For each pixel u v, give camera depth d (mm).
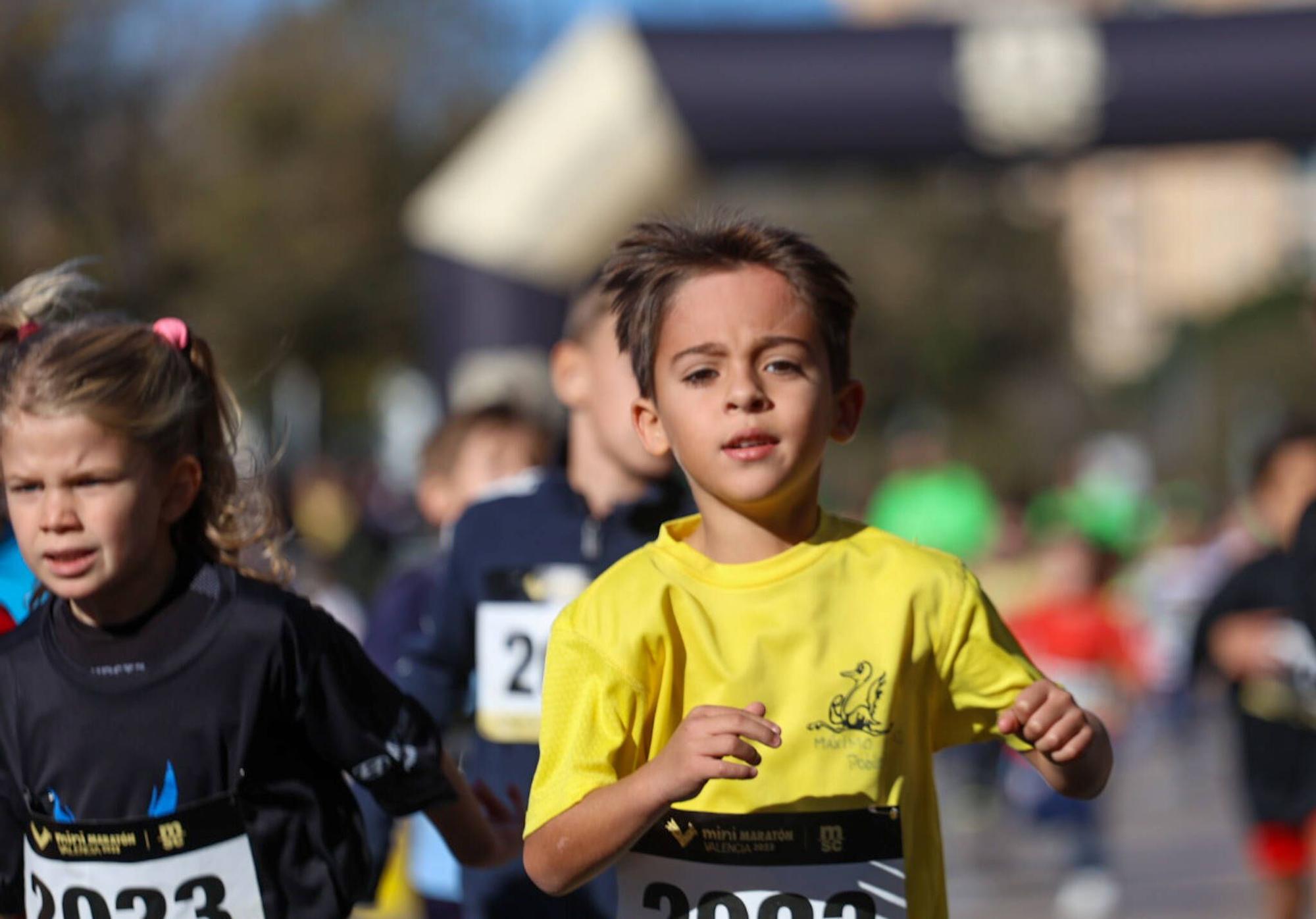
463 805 9828
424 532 47406
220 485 9539
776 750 7836
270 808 8805
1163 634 51469
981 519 43156
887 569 8109
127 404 8570
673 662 7926
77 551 8516
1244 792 20594
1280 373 152250
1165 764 48656
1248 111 39125
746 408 7809
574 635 8008
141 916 8680
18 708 8828
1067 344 150375
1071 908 26891
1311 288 14578
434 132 78125
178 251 62812
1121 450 100938
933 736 8320
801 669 7883
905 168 40750
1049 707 7770
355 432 99500
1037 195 145750
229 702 8688
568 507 12742
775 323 7883
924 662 8047
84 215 57500
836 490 120500
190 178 64375
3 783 9008
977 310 140500
